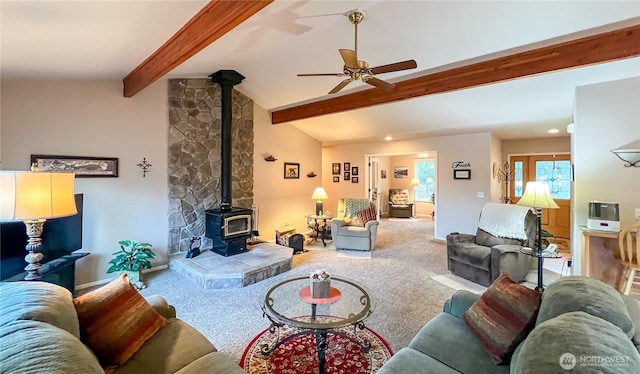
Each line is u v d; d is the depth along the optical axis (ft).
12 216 6.19
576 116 11.98
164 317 6.61
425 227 26.89
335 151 28.32
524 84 12.92
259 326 9.18
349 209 20.61
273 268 13.80
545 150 22.06
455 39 10.12
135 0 6.31
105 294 5.80
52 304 4.67
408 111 17.87
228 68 14.38
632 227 9.47
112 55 9.65
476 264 12.73
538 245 10.97
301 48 11.28
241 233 15.48
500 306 5.85
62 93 11.65
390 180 35.91
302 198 22.76
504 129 19.15
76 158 12.00
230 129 16.01
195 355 5.38
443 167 21.50
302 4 8.19
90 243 12.48
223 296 11.46
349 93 16.29
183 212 15.44
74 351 3.51
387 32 9.80
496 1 8.00
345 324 6.75
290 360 7.52
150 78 10.75
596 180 11.51
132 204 13.70
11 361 2.98
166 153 14.87
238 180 18.02
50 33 7.17
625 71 10.68
